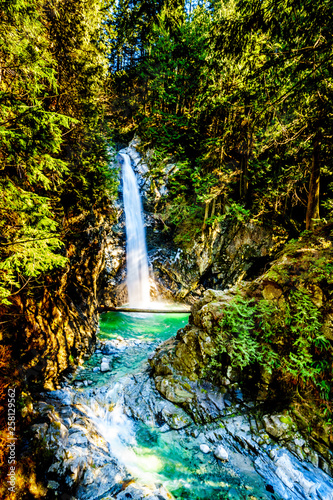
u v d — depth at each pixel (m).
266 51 4.05
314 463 3.38
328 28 3.28
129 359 6.54
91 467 3.27
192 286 12.56
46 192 4.85
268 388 4.34
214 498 3.14
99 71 5.60
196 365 4.94
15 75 3.02
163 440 3.99
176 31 10.00
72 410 4.21
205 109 10.04
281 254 5.26
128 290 11.76
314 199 5.84
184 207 12.12
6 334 3.78
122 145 14.52
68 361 5.42
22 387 3.63
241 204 11.20
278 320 4.39
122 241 11.93
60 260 3.09
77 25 4.86
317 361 3.90
